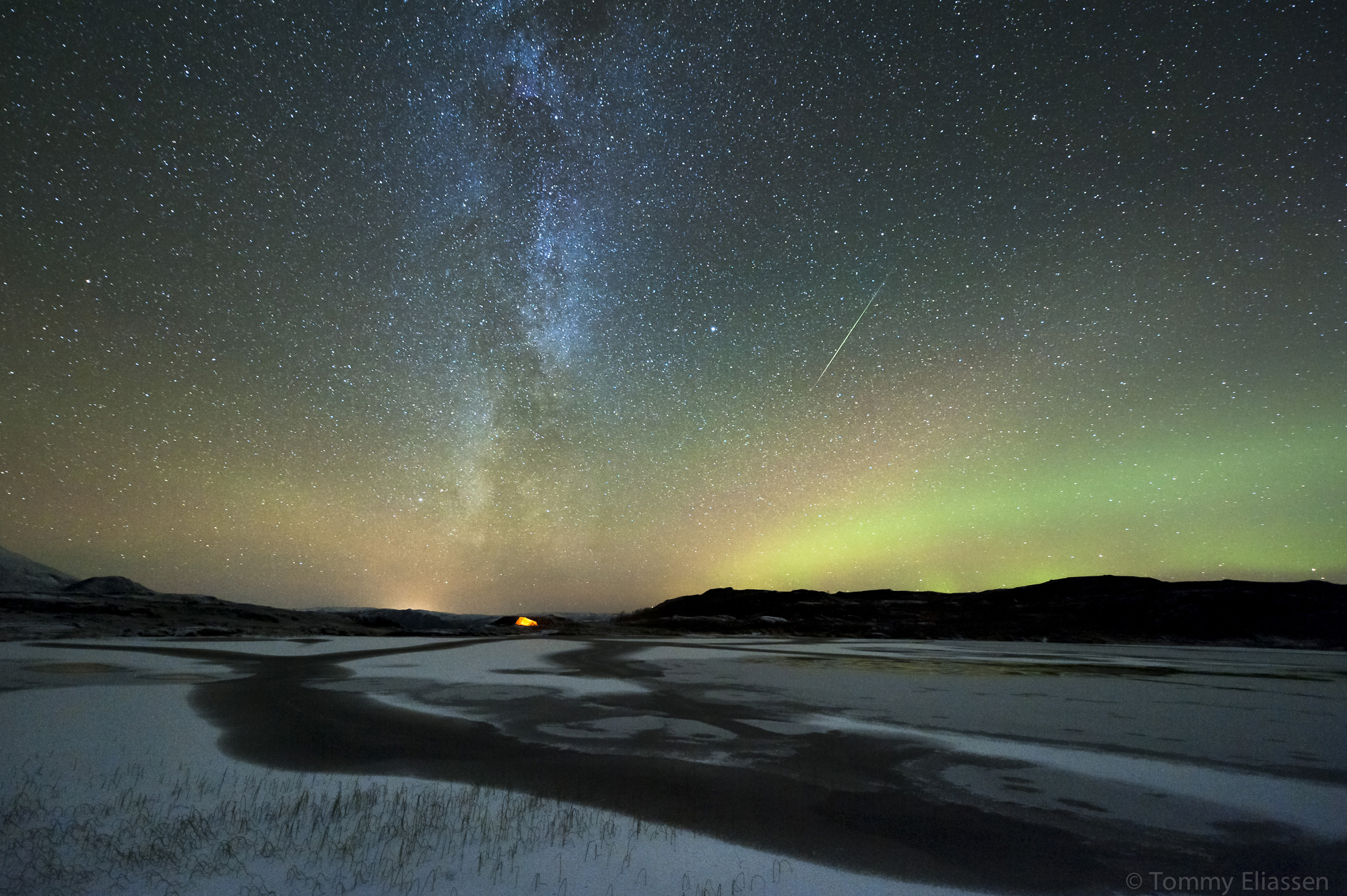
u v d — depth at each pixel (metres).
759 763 10.19
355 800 7.82
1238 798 8.62
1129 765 10.28
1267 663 32.81
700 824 7.35
